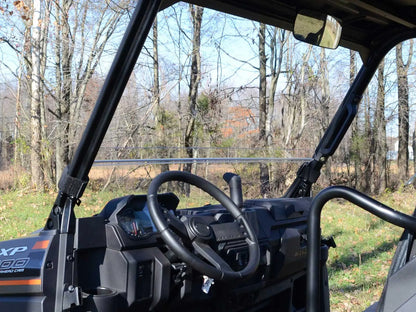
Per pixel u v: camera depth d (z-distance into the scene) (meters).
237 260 2.37
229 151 12.96
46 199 13.41
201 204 6.81
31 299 2.00
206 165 11.29
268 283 2.67
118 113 19.23
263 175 14.02
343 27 2.76
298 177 3.38
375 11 2.47
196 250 2.17
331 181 23.00
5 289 2.09
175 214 2.47
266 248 2.56
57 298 1.99
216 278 2.05
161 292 2.14
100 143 2.03
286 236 2.69
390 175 30.02
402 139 29.91
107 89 1.98
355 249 8.65
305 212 3.02
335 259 7.66
